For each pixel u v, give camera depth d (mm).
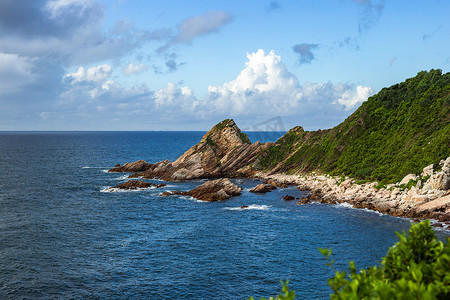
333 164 96250
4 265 39469
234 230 54312
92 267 39719
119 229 54594
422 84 96250
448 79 90938
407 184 67500
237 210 67625
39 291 33938
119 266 40156
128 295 33562
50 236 50156
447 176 61219
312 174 98375
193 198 78750
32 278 36562
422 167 69438
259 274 38344
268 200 76750
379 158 85188
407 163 73438
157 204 72500
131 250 45375
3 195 78062
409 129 85875
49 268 39125
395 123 93875
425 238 11305
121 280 36625
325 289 34938
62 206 69000
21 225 55125
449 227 51719
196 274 38250
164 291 34438
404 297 7879
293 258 42719
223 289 34969
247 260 42188
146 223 58281
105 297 33094
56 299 32531
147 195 81625
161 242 48656
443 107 83438
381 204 65438
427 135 79625
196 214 64562
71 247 45969
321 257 42875
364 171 82688
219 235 51844
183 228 55500
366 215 61938
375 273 10789
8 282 35500
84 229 54094
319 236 50719
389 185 70625
